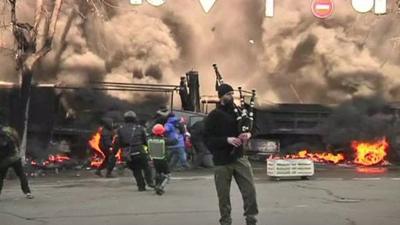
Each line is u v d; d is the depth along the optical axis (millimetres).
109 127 15117
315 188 11969
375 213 8820
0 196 11000
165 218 8453
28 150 17344
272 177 13977
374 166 18859
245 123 7023
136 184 12875
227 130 7035
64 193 11422
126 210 9195
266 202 9977
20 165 10594
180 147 16156
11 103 16656
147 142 11500
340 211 9008
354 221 8156
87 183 13312
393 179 14047
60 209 9352
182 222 8133
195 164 17031
